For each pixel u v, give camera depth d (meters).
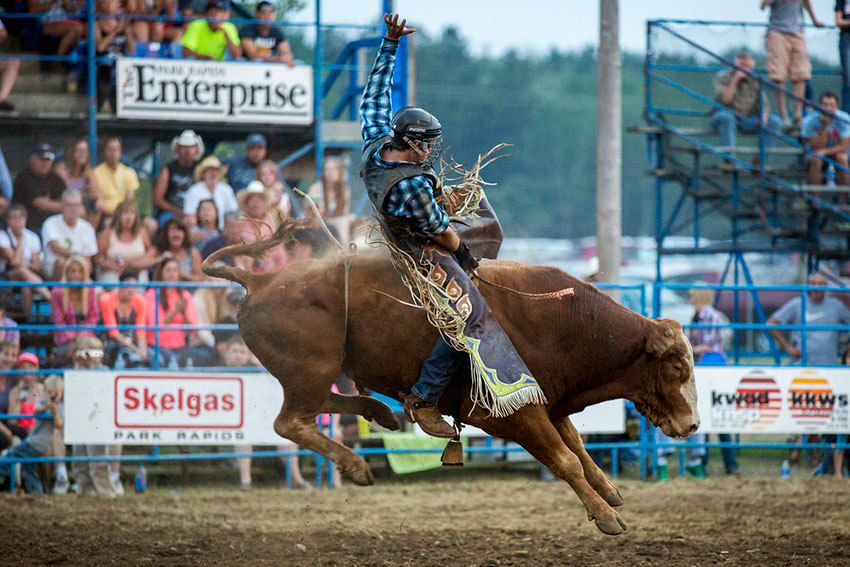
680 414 16.41
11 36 30.39
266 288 15.74
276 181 29.25
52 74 29.66
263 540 19.17
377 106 15.67
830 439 26.95
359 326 15.44
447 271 15.12
